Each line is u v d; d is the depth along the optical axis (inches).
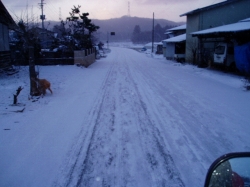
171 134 249.8
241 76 632.4
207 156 201.3
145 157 200.7
